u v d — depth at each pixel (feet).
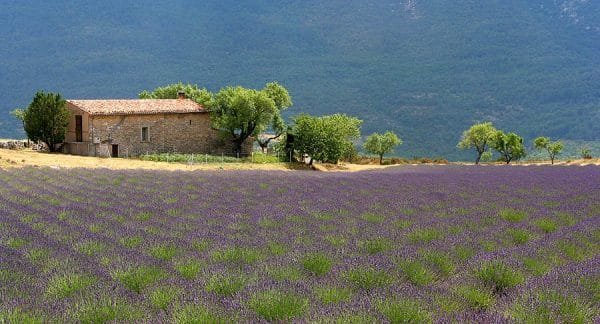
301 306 17.87
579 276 20.79
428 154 486.79
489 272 21.39
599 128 511.40
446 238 29.12
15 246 28.76
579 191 51.47
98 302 18.44
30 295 19.70
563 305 17.65
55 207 43.52
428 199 48.26
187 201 48.16
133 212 41.52
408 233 30.78
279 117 188.75
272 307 17.76
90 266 23.62
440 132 558.56
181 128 159.74
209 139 168.86
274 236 30.94
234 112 166.50
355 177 75.77
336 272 21.98
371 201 47.39
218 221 37.19
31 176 73.00
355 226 34.35
